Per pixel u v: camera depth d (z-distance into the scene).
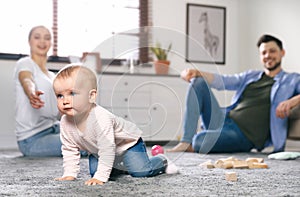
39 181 1.44
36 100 2.49
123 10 4.32
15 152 3.17
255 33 4.48
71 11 4.15
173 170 1.62
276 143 2.94
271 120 2.97
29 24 4.00
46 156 2.62
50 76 2.89
